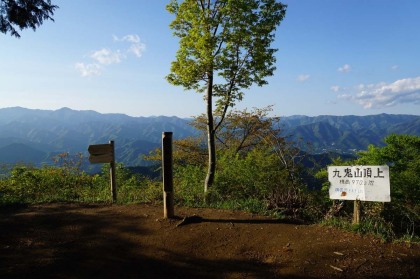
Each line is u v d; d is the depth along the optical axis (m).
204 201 7.28
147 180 11.69
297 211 6.36
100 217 5.92
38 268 3.97
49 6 6.99
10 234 5.13
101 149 7.47
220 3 10.91
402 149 11.74
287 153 9.62
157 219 5.66
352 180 5.03
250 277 3.77
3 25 6.88
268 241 4.66
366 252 4.12
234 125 18.80
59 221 5.75
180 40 11.45
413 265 3.78
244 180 8.66
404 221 5.97
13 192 9.30
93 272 3.93
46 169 11.48
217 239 4.80
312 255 4.14
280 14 11.03
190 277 3.84
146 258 4.31
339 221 5.35
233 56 11.32
